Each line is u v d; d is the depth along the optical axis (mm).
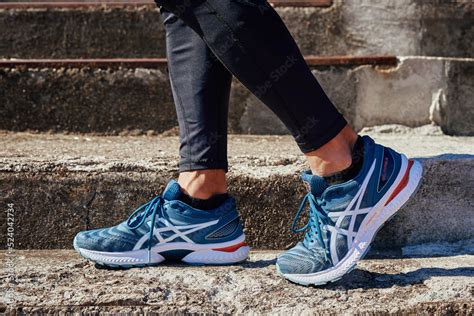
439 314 1551
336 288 1647
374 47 2865
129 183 1938
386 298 1589
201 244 1778
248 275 1719
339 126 1587
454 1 2799
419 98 2498
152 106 2518
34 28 2943
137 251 1771
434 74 2479
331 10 2883
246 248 1812
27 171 1939
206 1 1467
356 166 1649
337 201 1642
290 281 1677
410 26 2822
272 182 1926
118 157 2029
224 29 1472
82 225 1952
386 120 2521
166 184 1937
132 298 1579
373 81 2512
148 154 2092
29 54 2957
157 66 2504
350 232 1642
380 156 1654
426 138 2406
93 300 1570
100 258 1760
